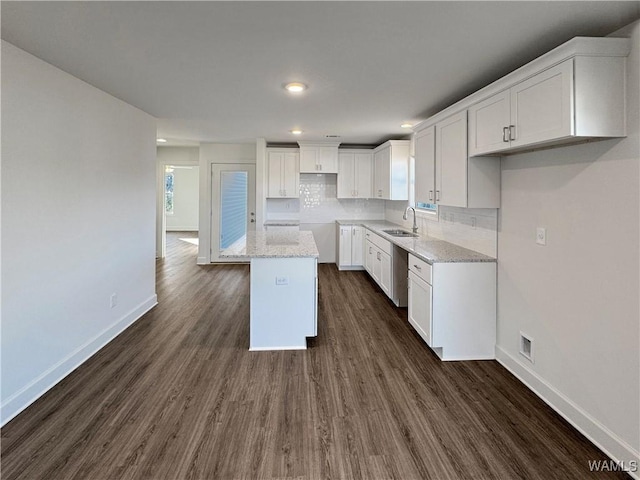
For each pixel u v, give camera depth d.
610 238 1.95
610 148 1.95
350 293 5.15
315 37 2.14
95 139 3.15
